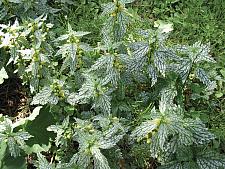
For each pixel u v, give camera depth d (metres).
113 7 0.47
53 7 0.65
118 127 0.45
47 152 0.53
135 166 0.50
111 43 0.47
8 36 0.52
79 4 0.65
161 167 0.46
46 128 0.53
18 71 0.54
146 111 0.49
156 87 0.50
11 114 0.58
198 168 0.45
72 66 0.49
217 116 0.53
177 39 0.61
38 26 0.53
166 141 0.45
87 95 0.46
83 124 0.46
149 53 0.47
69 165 0.44
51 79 0.51
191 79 0.52
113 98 0.50
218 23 0.62
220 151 0.51
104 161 0.42
